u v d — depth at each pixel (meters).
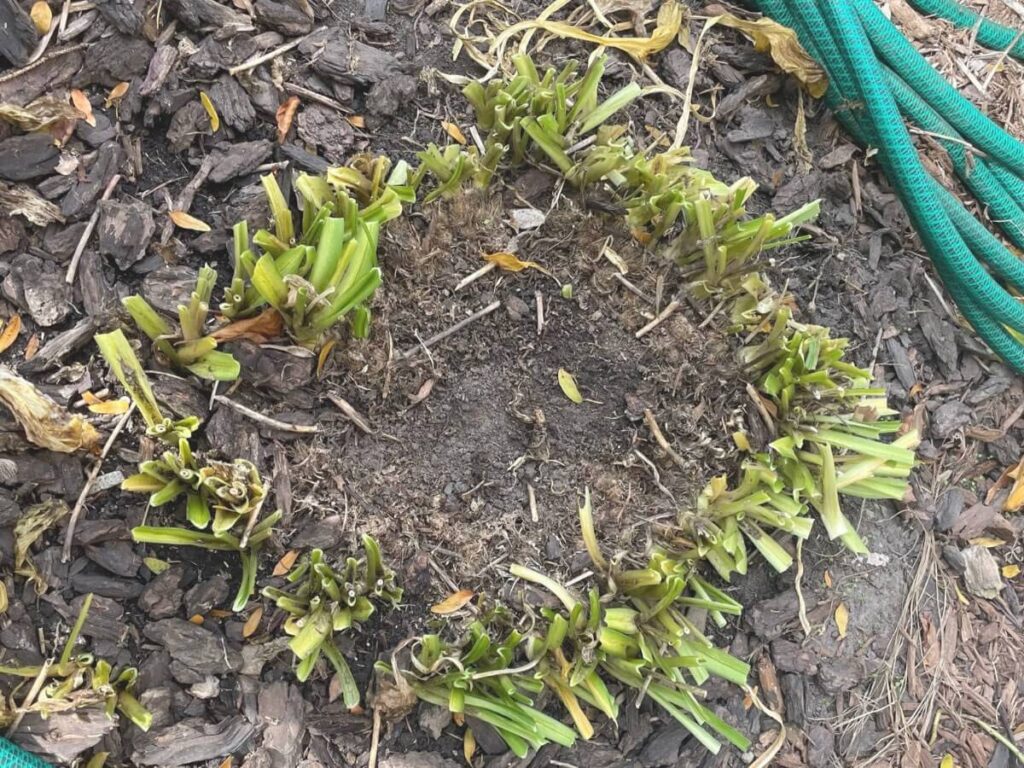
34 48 0.47
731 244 0.54
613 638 0.49
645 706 0.54
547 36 0.57
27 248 0.46
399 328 0.52
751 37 0.61
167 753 0.46
